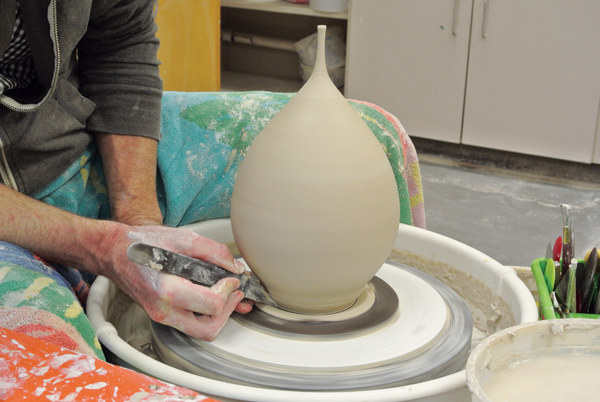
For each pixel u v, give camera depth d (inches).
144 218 39.4
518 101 122.7
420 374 30.3
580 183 123.3
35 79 42.2
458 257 44.1
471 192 118.8
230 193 47.6
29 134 37.8
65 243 32.4
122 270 31.9
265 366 30.4
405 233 47.1
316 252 30.8
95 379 20.7
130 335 41.2
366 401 26.5
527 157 128.3
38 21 36.4
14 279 26.4
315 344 32.2
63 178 40.8
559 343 26.0
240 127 48.0
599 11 110.1
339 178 30.7
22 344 22.0
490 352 24.4
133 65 44.4
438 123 132.9
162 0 93.7
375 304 36.1
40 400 19.7
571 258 40.8
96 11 41.5
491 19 119.4
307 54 146.5
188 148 46.4
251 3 143.0
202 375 30.6
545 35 115.8
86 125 43.6
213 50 104.5
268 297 35.2
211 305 30.5
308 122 31.7
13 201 31.7
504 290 39.7
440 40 126.0
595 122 117.1
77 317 27.0
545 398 23.5
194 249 32.6
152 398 20.0
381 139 50.1
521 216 108.2
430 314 35.8
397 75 133.3
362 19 132.3
